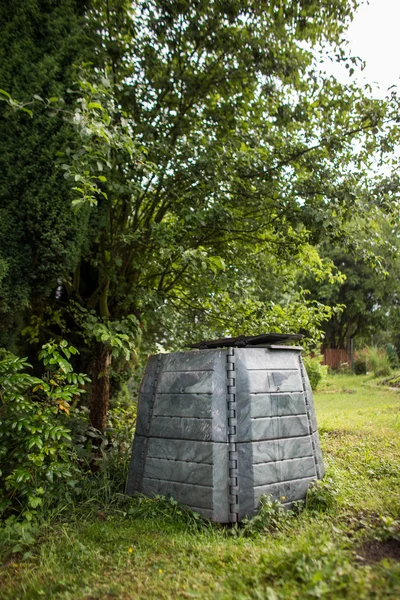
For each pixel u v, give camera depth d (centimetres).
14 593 306
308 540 335
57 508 452
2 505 420
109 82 511
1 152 471
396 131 669
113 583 305
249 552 338
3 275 454
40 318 639
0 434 429
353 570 271
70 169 439
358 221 704
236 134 669
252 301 741
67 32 520
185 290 742
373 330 3098
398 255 696
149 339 812
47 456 482
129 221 711
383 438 766
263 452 438
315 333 751
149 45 632
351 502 452
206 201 622
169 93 670
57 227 486
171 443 458
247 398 439
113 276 626
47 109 483
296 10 641
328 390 1819
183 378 462
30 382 442
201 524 420
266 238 721
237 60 649
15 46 482
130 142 485
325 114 693
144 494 468
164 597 282
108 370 655
